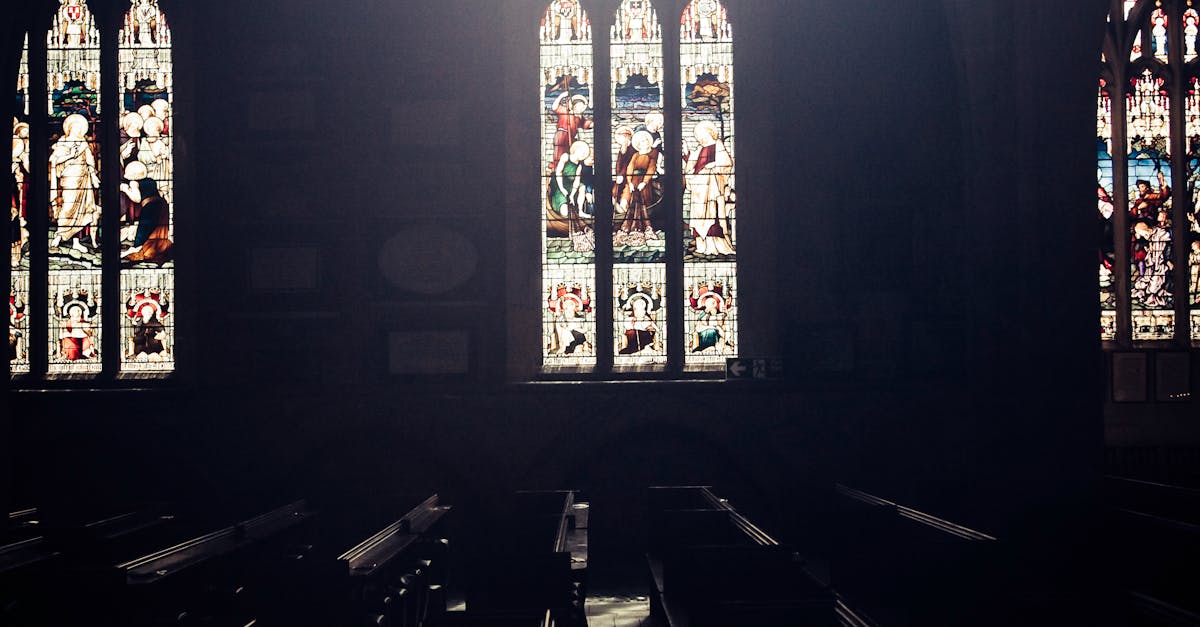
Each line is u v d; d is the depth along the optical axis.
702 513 11.01
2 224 12.55
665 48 16.88
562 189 16.81
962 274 15.84
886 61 16.12
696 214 16.75
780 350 16.05
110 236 16.67
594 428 15.94
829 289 16.05
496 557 8.68
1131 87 18.80
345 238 16.09
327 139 16.12
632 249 16.77
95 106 16.86
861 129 16.12
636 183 16.81
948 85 15.95
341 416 15.95
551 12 16.95
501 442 15.95
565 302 16.70
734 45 16.73
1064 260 14.80
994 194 15.11
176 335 16.42
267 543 11.36
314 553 11.88
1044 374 14.83
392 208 16.12
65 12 16.92
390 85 16.14
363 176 16.09
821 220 16.12
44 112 16.78
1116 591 7.23
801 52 16.31
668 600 10.10
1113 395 18.36
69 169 16.84
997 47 14.98
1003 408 15.02
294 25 16.14
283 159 16.14
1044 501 14.55
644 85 16.89
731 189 16.73
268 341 16.05
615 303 16.69
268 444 15.90
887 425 15.80
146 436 15.82
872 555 8.86
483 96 16.12
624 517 16.08
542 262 16.73
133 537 11.16
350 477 16.06
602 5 16.88
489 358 16.00
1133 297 18.64
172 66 16.75
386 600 8.76
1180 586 9.67
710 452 16.11
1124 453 18.11
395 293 16.08
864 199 16.08
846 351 15.93
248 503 14.95
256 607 8.16
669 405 15.93
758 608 6.77
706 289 16.67
